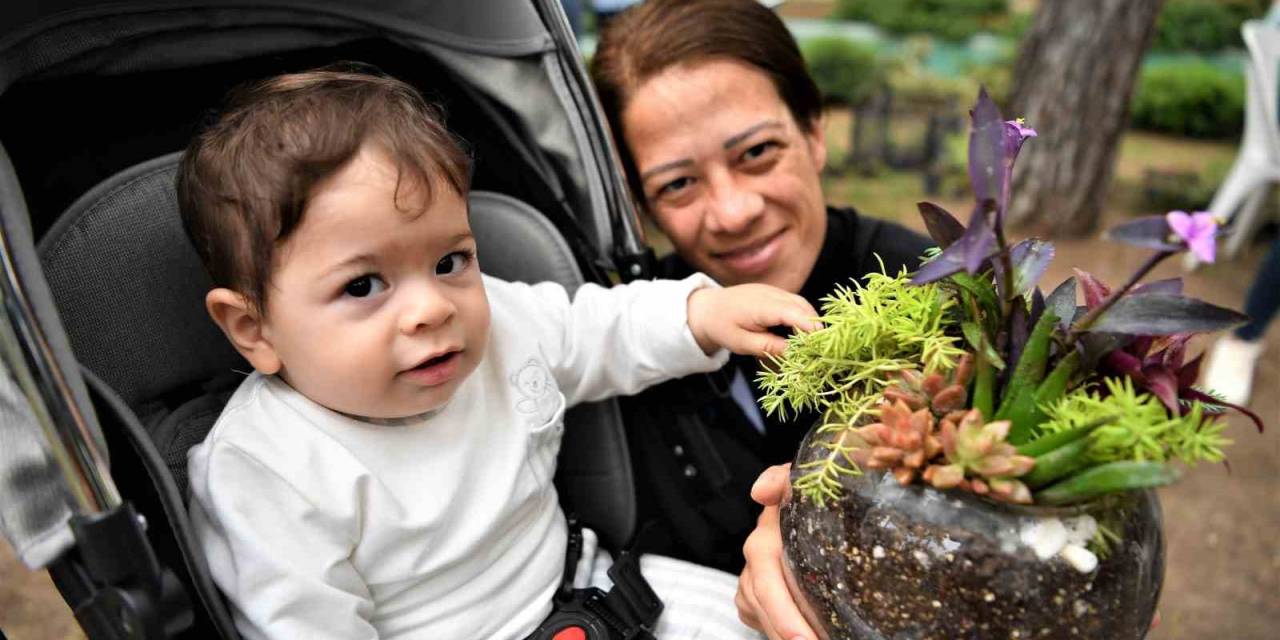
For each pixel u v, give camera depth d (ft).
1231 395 8.65
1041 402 2.03
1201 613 6.66
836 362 2.38
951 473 1.97
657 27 3.76
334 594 2.67
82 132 3.14
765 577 2.71
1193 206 13.57
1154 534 2.18
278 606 2.61
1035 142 12.67
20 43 2.87
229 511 2.64
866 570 2.15
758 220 3.75
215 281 2.81
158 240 3.05
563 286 3.68
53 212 3.05
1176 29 21.21
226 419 2.88
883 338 2.37
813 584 2.32
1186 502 7.81
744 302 3.19
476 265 2.88
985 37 21.49
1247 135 11.13
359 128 2.59
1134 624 2.12
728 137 3.62
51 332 2.11
